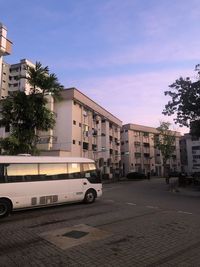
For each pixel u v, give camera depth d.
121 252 6.80
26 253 6.86
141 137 77.06
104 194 20.75
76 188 14.62
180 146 90.44
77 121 42.12
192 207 13.94
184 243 7.50
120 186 31.36
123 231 8.80
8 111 21.72
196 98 26.38
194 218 10.91
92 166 15.69
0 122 21.97
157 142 71.06
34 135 21.84
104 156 52.56
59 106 41.09
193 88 26.52
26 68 23.52
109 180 45.94
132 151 73.56
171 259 6.30
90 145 45.91
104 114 52.88
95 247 7.21
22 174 12.65
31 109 21.23
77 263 6.12
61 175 14.10
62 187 14.00
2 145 20.91
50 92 23.38
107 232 8.68
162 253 6.71
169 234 8.44
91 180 15.41
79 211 12.67
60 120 40.72
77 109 42.41
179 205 14.67
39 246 7.40
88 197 15.16
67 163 14.49
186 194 21.81
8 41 25.50
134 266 5.91
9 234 8.68
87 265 6.00
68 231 8.85
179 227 9.34
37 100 22.09
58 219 10.86
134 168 73.06
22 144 20.98
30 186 12.78
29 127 21.73
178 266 5.88
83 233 8.58
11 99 22.03
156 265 5.95
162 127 69.88
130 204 14.95
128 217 11.10
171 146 71.06
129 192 22.83
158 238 8.00
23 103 21.42
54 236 8.32
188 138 88.50
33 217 11.45
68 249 7.09
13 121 21.98
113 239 7.91
